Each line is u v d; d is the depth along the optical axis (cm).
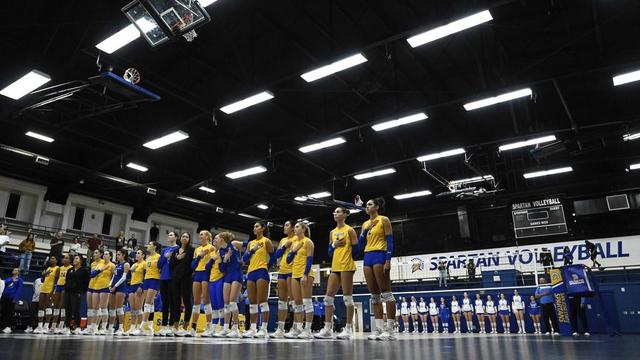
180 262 797
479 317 1845
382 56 1521
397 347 395
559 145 1769
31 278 1642
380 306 594
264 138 1858
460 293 2019
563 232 2322
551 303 1375
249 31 1361
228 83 1519
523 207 2467
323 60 1256
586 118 1880
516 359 255
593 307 1617
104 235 2458
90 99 1576
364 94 1670
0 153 1920
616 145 2161
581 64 1516
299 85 1625
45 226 2169
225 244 731
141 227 2656
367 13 1342
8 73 1210
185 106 1658
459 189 2389
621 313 1594
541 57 1524
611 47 1403
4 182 2092
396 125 1627
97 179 2175
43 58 1208
